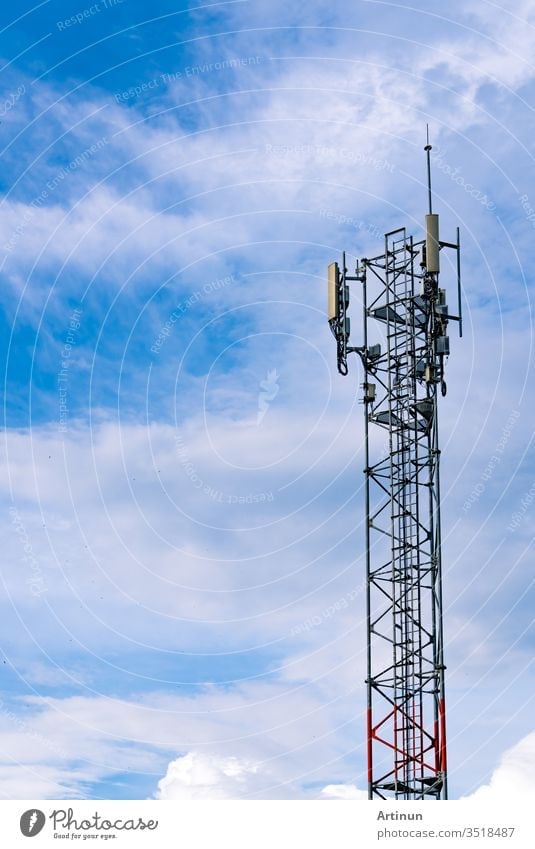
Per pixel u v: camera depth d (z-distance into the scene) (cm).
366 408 6119
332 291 6250
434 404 6019
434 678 5734
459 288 6184
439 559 5866
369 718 5759
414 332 6131
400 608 5859
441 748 5647
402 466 6016
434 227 6172
